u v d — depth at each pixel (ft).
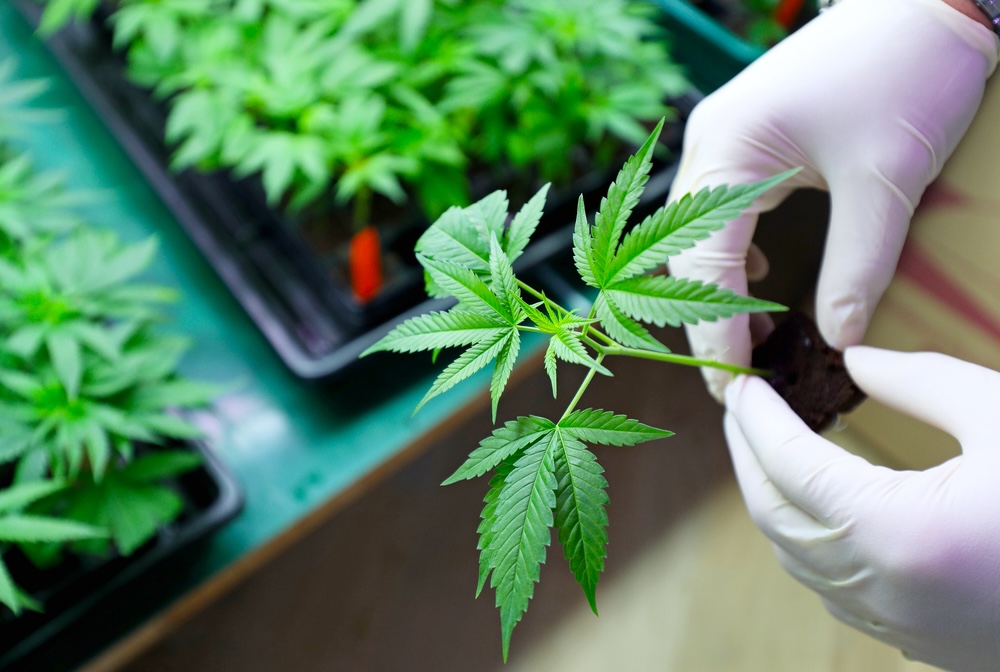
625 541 2.34
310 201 2.11
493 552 1.15
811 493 1.49
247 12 2.01
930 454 1.95
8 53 2.41
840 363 1.59
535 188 2.14
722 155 1.59
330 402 2.03
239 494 1.83
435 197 2.02
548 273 2.13
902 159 1.50
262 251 2.10
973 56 1.48
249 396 2.03
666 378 2.48
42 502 1.69
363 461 1.97
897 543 1.44
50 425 1.65
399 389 2.04
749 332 1.61
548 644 2.23
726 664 2.23
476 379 2.04
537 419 1.18
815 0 2.24
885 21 1.52
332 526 2.29
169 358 1.80
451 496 2.34
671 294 1.14
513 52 1.99
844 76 1.52
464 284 1.21
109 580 1.75
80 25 2.37
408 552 2.28
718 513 2.38
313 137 1.94
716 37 2.21
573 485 1.16
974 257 1.60
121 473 1.73
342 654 2.17
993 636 1.43
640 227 1.15
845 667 2.23
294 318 2.04
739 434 1.65
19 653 1.70
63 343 1.69
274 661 2.15
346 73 1.98
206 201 2.15
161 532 1.81
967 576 1.41
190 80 2.01
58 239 2.13
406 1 1.95
